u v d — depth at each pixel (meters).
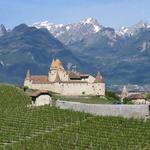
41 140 121.50
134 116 131.00
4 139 128.38
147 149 106.06
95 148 111.56
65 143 116.94
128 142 112.38
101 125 127.31
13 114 150.00
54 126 135.75
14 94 182.50
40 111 149.88
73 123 135.50
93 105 142.00
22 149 115.38
